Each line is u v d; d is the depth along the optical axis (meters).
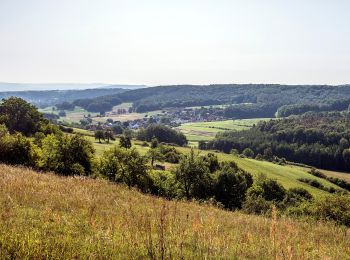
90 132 141.25
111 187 20.05
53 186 15.77
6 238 6.89
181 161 53.94
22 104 97.19
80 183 18.98
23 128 93.38
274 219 7.92
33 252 6.36
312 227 14.62
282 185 76.44
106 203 13.70
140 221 8.59
